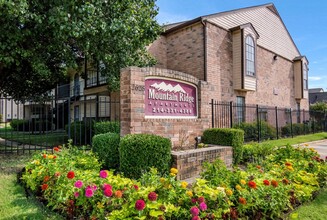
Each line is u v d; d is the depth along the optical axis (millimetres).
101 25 6312
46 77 9078
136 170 3920
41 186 3115
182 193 2498
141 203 2205
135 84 4867
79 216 2559
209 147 5434
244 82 11305
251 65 11898
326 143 12047
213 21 10758
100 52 7199
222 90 10922
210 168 3250
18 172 4391
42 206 2922
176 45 11398
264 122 12180
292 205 3139
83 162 3965
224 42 11258
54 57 7941
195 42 10633
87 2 5992
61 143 8758
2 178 4074
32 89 10180
